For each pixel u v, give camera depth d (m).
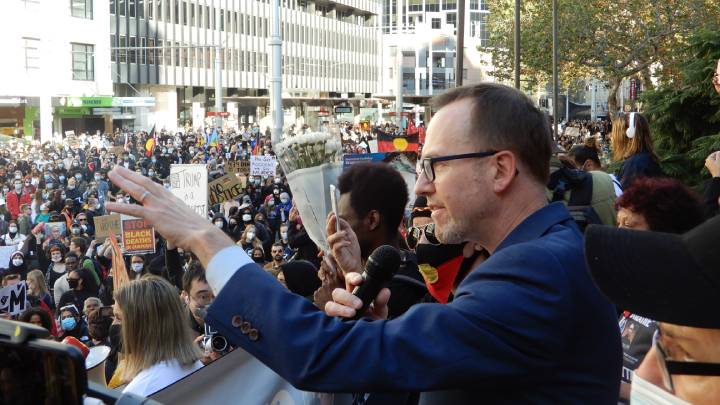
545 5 33.69
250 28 82.75
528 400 1.67
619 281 1.39
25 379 1.30
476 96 1.89
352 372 1.62
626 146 6.10
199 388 3.03
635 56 30.84
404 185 3.21
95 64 58.22
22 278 12.39
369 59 105.69
